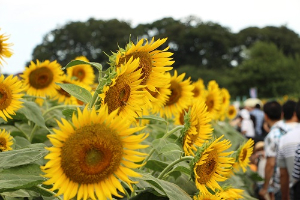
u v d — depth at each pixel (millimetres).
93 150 2344
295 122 8078
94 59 69688
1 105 3689
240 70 91125
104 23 73625
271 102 9352
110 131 2359
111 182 2367
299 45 117812
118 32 73750
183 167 3064
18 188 2479
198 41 103375
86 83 6137
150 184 2816
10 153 2660
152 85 2857
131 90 2686
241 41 110562
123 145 2391
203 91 6043
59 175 2299
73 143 2293
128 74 2670
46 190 2600
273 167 8102
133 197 2990
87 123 2332
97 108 2629
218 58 105000
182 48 103500
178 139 3352
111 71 2684
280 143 7191
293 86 87375
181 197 2793
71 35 67062
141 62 2805
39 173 2643
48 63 5148
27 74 5098
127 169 2389
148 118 2947
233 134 7324
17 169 2615
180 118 4801
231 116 12977
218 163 3045
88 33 68875
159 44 2824
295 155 6746
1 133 3383
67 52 64688
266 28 115938
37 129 4543
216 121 6949
